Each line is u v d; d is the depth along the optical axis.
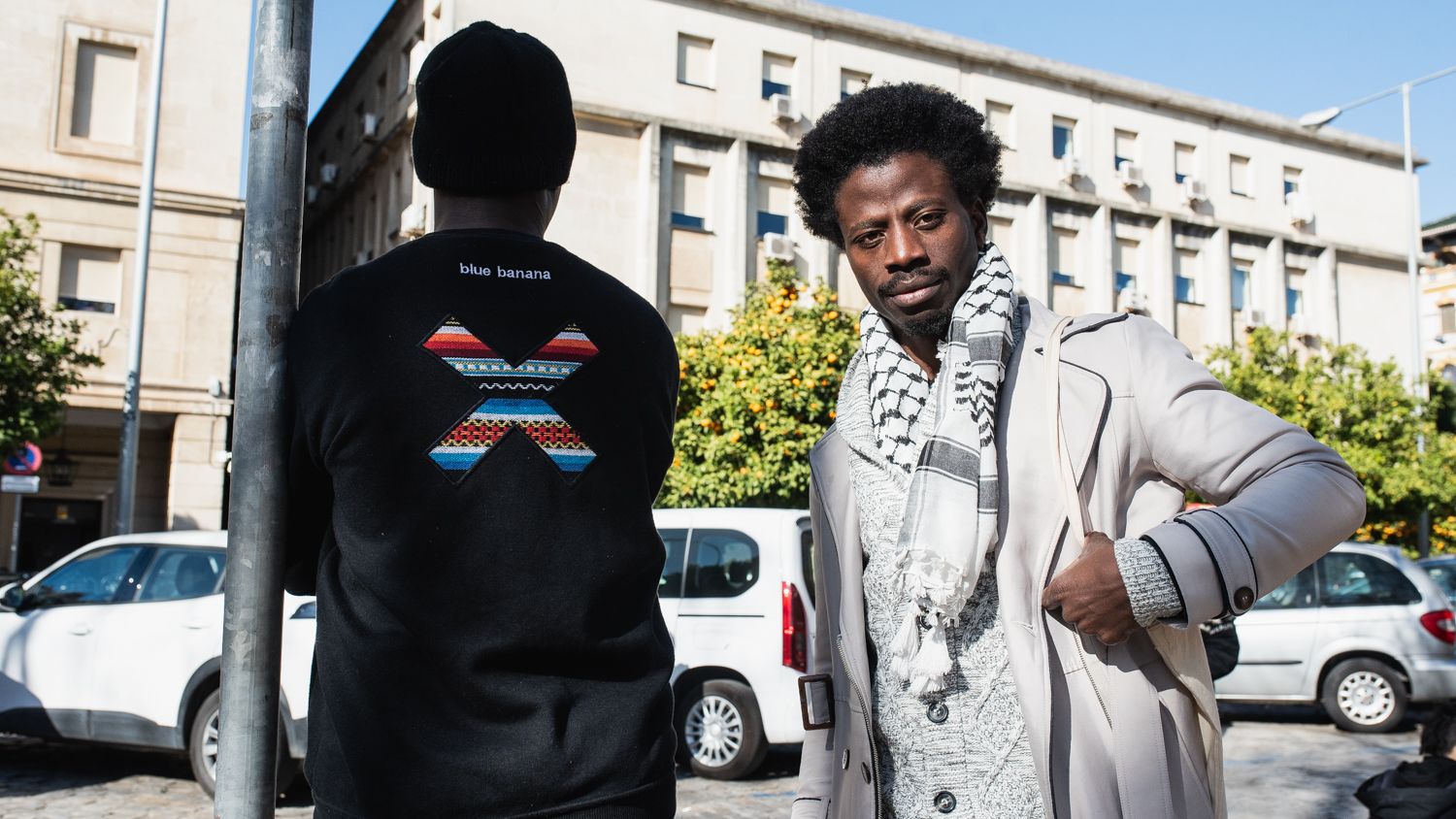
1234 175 31.05
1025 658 1.51
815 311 17.14
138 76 20.50
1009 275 1.71
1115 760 1.46
